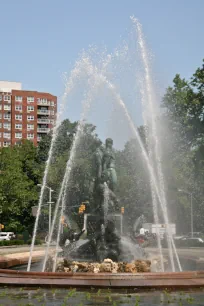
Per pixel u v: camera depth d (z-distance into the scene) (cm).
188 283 1570
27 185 7194
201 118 5603
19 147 9181
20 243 6009
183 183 6781
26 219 8156
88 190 2470
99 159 2353
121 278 1602
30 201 7756
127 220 3175
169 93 5934
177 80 5981
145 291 1532
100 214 2306
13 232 8506
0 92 13462
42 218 7869
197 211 7588
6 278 1627
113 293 1502
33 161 8806
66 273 1638
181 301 1390
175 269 2362
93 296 1446
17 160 7475
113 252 2247
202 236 7044
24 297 1434
